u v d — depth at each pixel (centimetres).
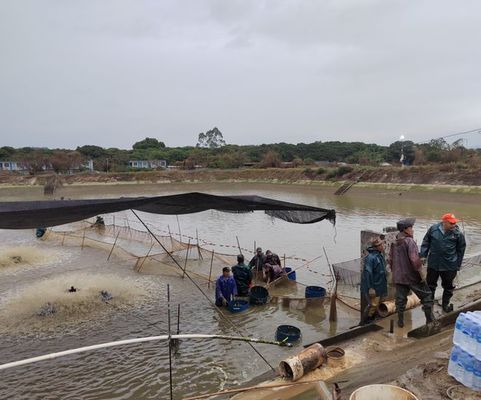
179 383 749
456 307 845
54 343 934
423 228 2577
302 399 563
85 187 7038
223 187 7006
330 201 4372
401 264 748
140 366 816
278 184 6938
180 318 1070
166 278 1441
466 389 516
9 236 2345
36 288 1329
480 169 4453
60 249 1964
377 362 647
